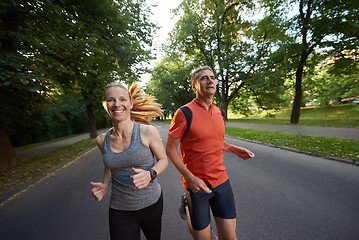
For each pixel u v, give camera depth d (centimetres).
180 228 227
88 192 369
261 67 1408
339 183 329
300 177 370
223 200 144
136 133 125
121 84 127
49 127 2081
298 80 1295
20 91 582
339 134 736
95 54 605
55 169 585
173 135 134
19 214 298
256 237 202
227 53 1850
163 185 372
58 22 526
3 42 478
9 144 645
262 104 2161
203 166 141
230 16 1738
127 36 784
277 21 1223
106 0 625
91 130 1418
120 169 126
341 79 1900
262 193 309
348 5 930
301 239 196
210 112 144
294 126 1145
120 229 126
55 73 615
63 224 255
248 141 845
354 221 221
